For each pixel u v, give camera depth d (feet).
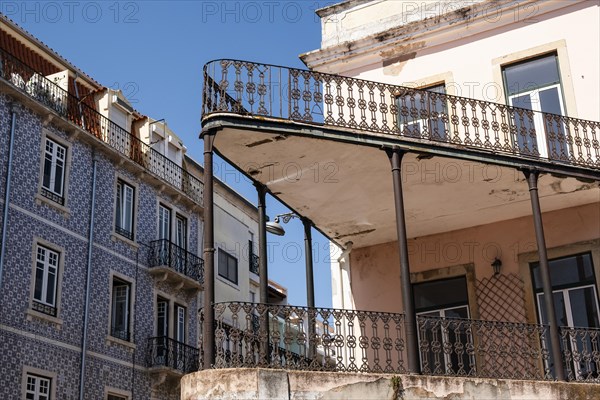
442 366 39.27
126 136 76.79
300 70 33.65
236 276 91.15
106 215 71.31
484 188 37.52
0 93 61.52
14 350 57.62
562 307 38.73
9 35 69.05
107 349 67.72
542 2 40.96
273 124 32.35
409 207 39.52
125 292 72.18
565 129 38.22
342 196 38.52
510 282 39.96
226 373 27.91
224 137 32.71
